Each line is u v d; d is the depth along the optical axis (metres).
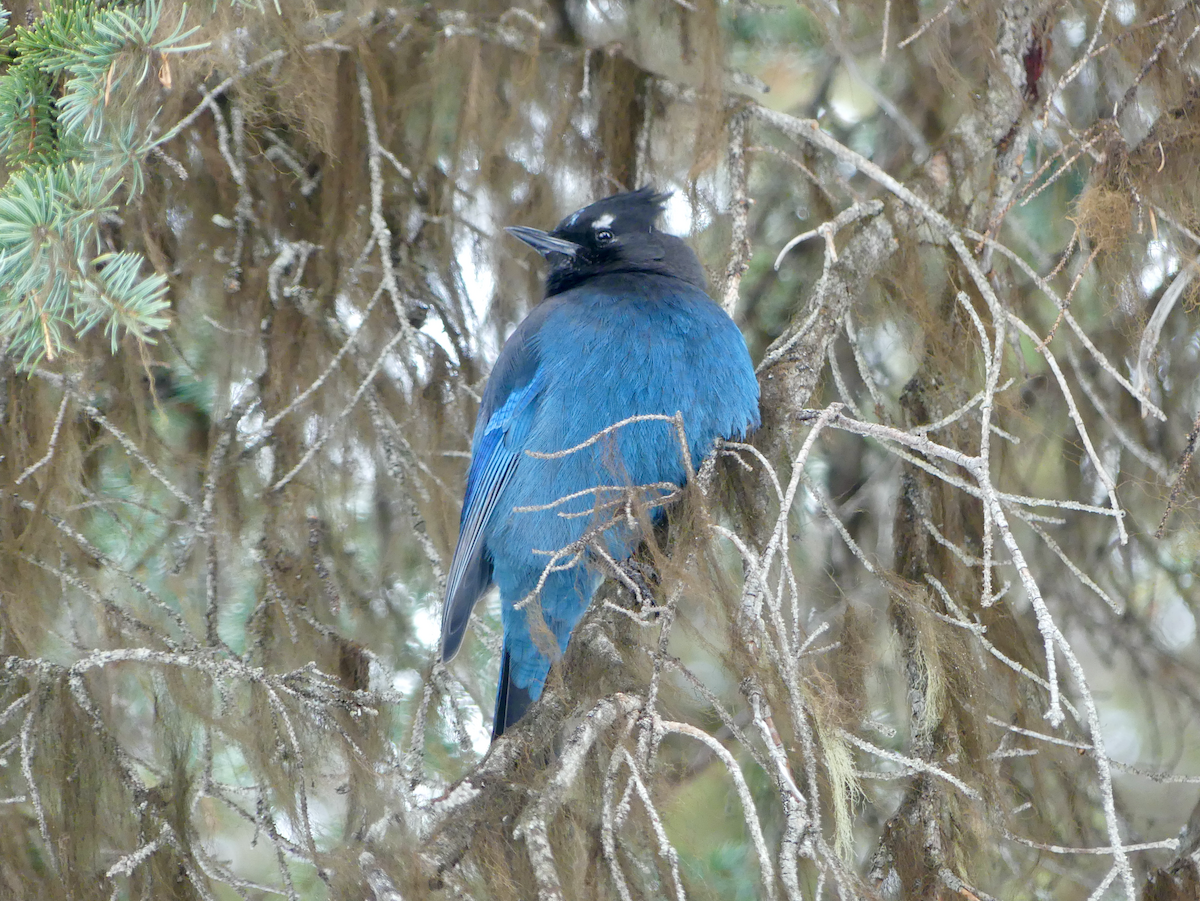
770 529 7.79
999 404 7.96
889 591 7.37
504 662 9.06
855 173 10.12
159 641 7.55
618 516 6.92
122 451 8.81
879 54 9.80
